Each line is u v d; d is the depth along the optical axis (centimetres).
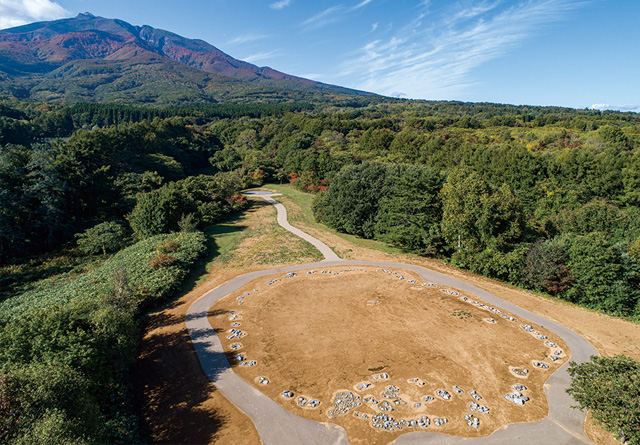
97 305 2866
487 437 2012
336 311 3581
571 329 3266
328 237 6244
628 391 1798
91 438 1670
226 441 1988
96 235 5306
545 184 6975
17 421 1497
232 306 3716
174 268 4384
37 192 5531
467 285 4256
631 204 6506
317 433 2039
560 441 1998
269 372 2608
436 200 5234
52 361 1970
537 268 3950
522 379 2533
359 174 6334
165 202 5872
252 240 5959
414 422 2108
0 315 3312
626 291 3534
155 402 2320
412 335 3109
